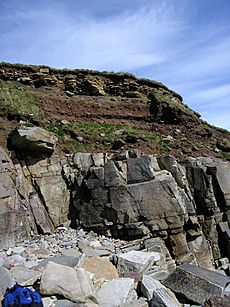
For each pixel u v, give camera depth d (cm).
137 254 973
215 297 696
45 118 1791
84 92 2114
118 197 1355
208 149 1984
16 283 677
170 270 1123
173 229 1322
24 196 1331
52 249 1094
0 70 1992
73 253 1051
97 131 1808
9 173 1310
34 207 1362
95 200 1391
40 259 966
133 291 745
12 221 1198
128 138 1781
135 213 1327
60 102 1959
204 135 2145
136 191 1353
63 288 675
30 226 1298
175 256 1291
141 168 1407
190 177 1545
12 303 612
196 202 1508
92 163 1528
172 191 1365
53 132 1681
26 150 1463
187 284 778
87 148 1661
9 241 1155
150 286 753
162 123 2116
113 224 1338
